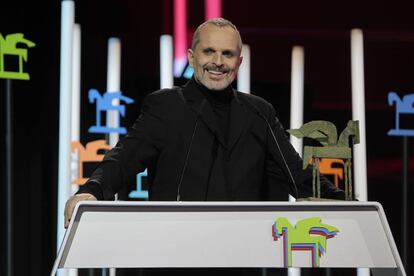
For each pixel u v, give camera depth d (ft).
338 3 32.27
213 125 14.44
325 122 13.19
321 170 29.96
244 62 30.14
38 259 28.78
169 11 30.68
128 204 10.99
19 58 28.22
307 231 11.23
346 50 32.37
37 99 28.91
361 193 29.78
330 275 30.53
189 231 11.07
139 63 30.37
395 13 32.63
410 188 32.22
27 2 28.73
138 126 14.78
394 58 32.68
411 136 32.14
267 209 11.31
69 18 28.43
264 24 31.91
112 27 30.09
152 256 10.91
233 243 11.09
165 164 14.57
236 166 14.49
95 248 10.81
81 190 12.96
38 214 28.84
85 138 29.32
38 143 28.89
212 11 31.22
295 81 30.63
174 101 14.76
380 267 11.25
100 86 29.91
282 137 15.34
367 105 32.42
